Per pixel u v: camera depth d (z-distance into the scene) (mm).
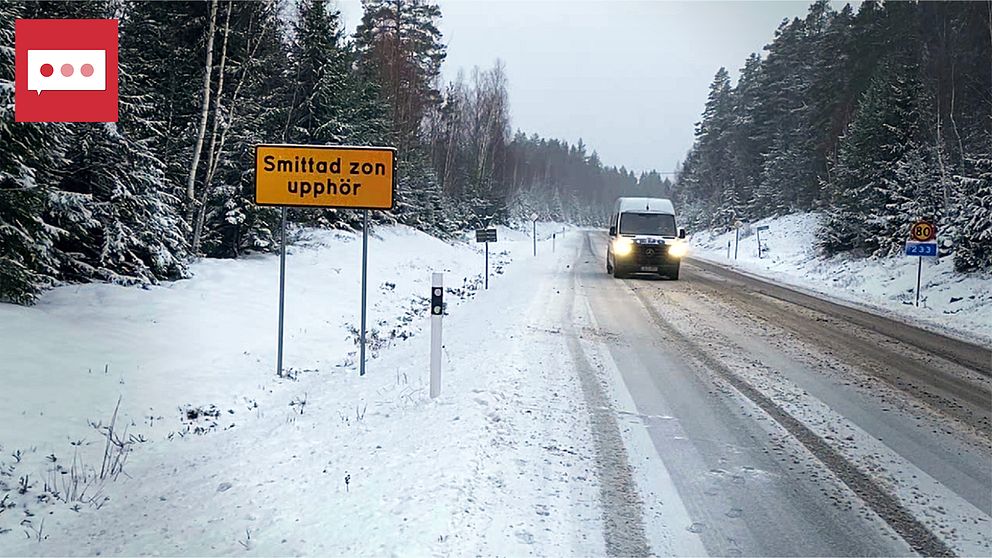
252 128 21844
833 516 5121
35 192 10672
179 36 20016
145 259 15039
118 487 5977
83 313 11352
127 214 14461
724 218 66250
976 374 10266
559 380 9094
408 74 43688
